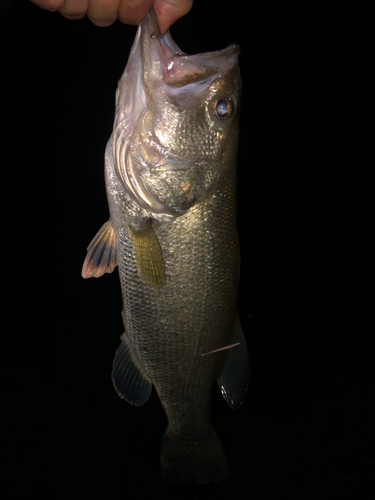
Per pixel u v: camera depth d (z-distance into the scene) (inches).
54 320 22.9
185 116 9.3
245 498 17.5
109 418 19.1
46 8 7.7
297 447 18.9
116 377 11.5
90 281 24.4
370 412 19.9
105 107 29.2
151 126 9.3
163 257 9.9
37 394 19.8
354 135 31.7
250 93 32.0
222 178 9.9
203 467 13.3
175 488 17.5
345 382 21.1
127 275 10.3
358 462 18.4
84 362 21.2
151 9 8.7
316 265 27.8
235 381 12.1
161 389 11.9
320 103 32.1
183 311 10.4
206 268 10.2
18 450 18.0
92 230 27.3
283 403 20.3
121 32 29.3
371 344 22.7
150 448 18.3
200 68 9.2
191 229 9.9
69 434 18.6
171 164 9.4
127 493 17.2
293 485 17.8
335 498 17.5
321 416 19.9
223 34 30.7
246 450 18.8
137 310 10.6
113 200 9.9
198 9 30.1
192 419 12.6
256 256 28.6
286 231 29.9
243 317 24.5
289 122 31.9
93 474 17.6
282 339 23.2
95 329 22.7
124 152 9.4
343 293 25.8
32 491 17.0
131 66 9.1
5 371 20.6
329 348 22.7
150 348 11.0
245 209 30.7
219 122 9.6
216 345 11.3
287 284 26.6
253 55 31.9
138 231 9.8
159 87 9.1
